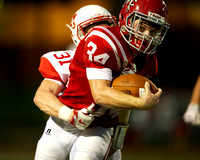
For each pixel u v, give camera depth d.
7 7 43.62
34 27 43.97
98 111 10.36
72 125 10.67
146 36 9.71
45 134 11.27
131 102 9.01
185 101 28.83
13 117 32.09
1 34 44.25
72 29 12.29
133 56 10.29
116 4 39.84
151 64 10.91
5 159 21.97
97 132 10.66
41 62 11.27
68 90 10.69
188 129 26.44
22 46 43.81
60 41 43.50
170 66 39.03
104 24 11.98
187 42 41.34
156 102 9.20
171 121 27.66
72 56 11.27
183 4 42.00
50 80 11.05
